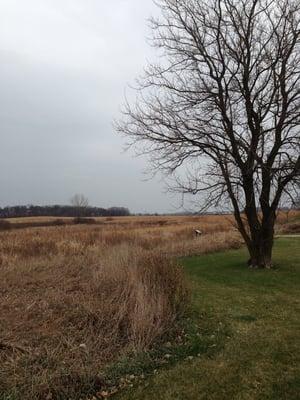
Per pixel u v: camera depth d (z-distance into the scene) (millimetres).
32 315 8469
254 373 6398
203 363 6793
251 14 14969
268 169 14703
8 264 14562
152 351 7059
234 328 8555
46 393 5656
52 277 12195
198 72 15445
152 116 15781
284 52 14781
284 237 28969
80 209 86438
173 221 52125
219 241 22453
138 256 11766
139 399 5727
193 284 12984
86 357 6547
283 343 7656
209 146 15070
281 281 13391
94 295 9641
